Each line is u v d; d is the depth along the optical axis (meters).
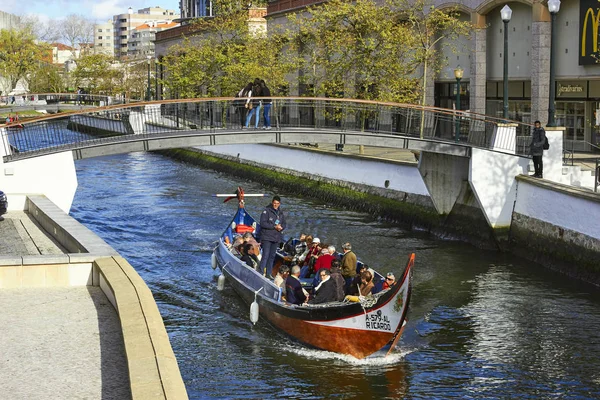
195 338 17.97
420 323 18.97
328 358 16.84
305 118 29.30
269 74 44.81
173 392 7.71
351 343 16.67
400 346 17.48
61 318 11.46
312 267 20.08
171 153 60.47
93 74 95.56
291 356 16.92
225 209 34.78
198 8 82.00
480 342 17.62
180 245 27.41
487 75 38.94
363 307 16.33
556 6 25.89
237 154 49.69
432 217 30.23
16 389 8.79
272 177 43.34
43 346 10.23
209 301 20.78
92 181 45.38
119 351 10.04
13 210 25.70
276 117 27.62
